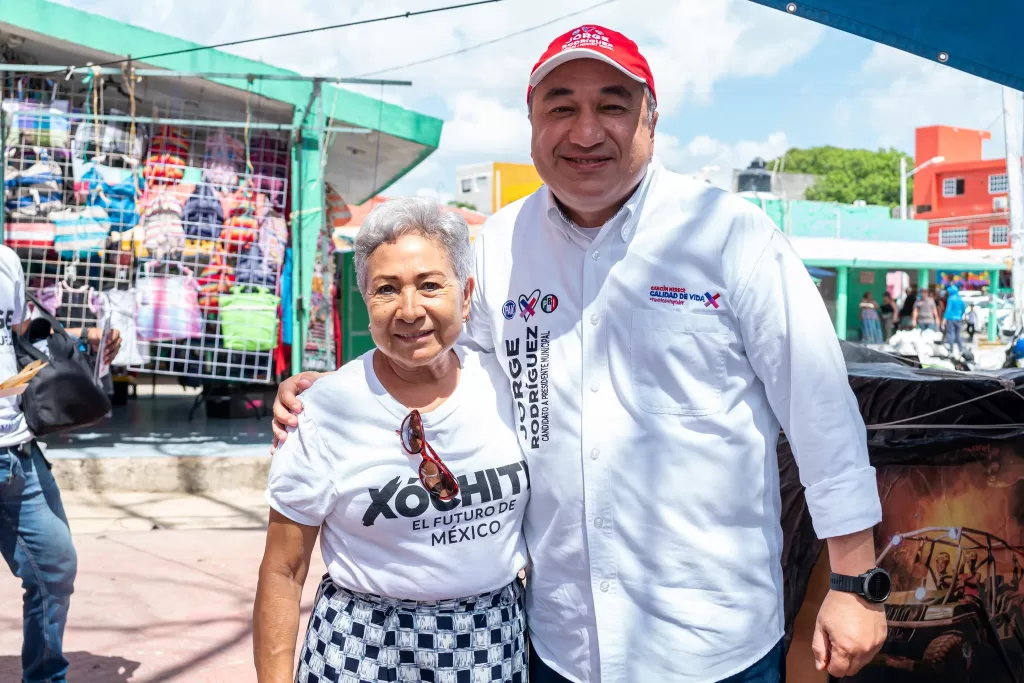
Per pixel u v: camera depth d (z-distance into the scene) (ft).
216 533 20.31
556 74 6.15
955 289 79.41
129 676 12.43
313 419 6.19
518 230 6.86
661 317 6.17
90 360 11.18
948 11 7.47
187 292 26.09
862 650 5.85
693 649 6.09
